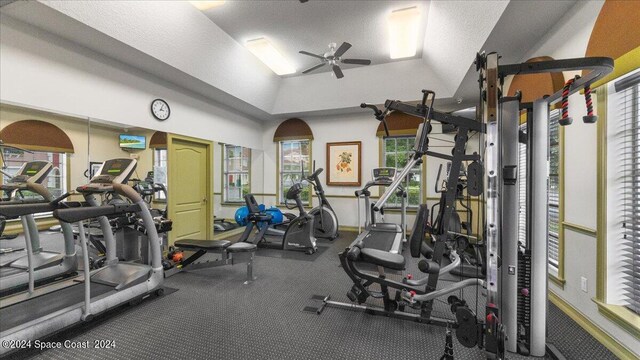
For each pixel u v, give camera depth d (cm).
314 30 362
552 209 273
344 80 509
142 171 381
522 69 147
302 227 450
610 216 191
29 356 181
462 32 304
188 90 453
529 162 182
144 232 324
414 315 224
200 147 489
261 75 495
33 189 263
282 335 206
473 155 194
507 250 178
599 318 197
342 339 201
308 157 642
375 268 357
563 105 147
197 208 480
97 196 335
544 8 235
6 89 251
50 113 286
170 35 326
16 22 255
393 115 567
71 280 271
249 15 329
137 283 257
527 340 182
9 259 282
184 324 222
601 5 201
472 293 279
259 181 668
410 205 578
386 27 354
